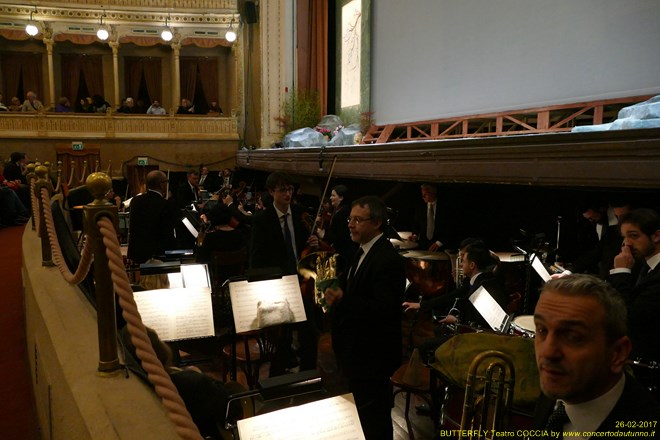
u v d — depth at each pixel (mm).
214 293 3734
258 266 4098
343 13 13141
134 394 1831
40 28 16953
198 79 19578
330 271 3391
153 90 19359
